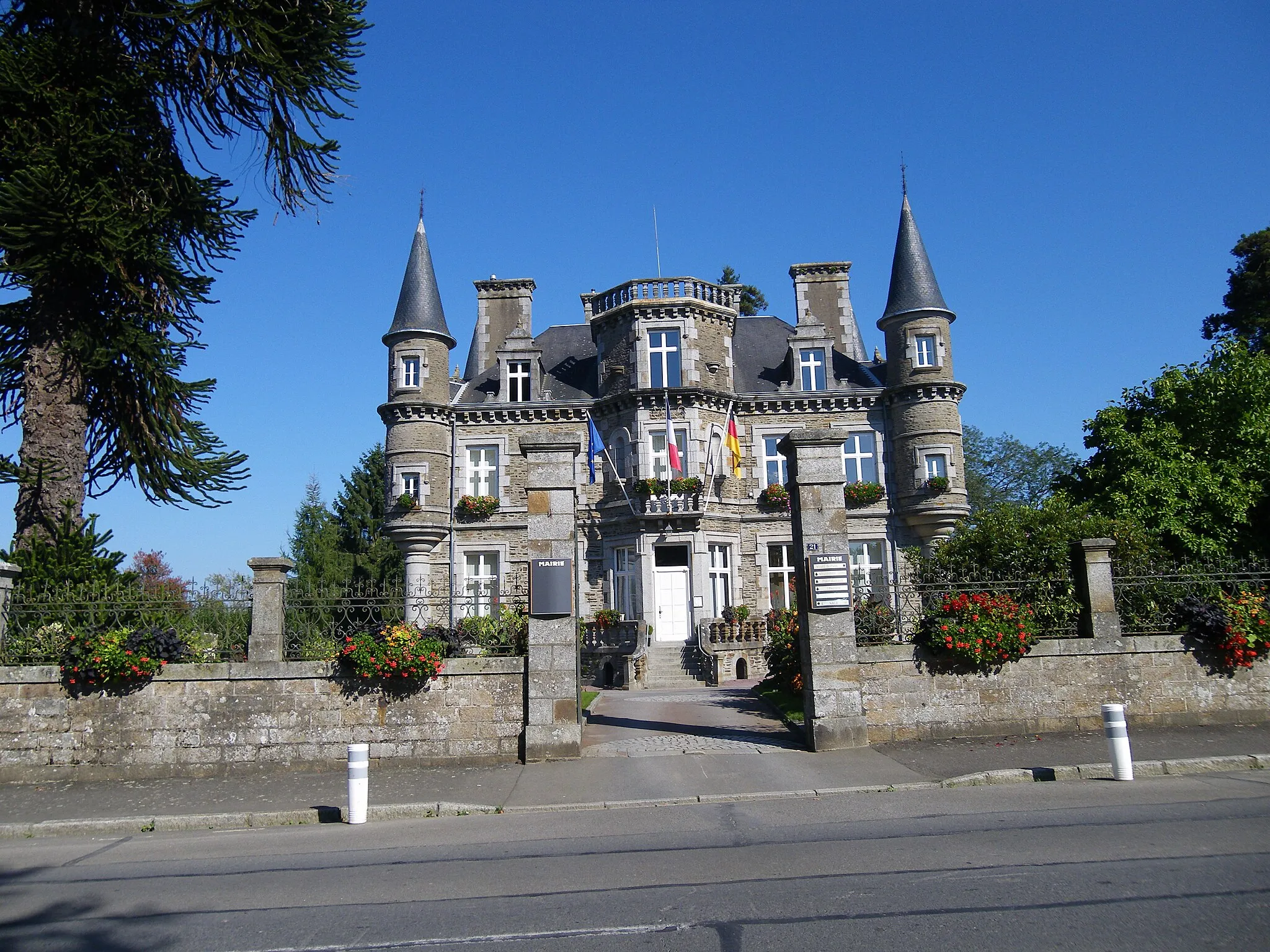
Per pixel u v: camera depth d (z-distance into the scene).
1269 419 19.58
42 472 12.76
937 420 28.58
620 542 28.66
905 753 10.76
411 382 30.12
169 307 13.82
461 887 6.18
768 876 6.06
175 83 14.03
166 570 30.58
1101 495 20.20
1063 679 11.71
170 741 11.10
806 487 11.79
